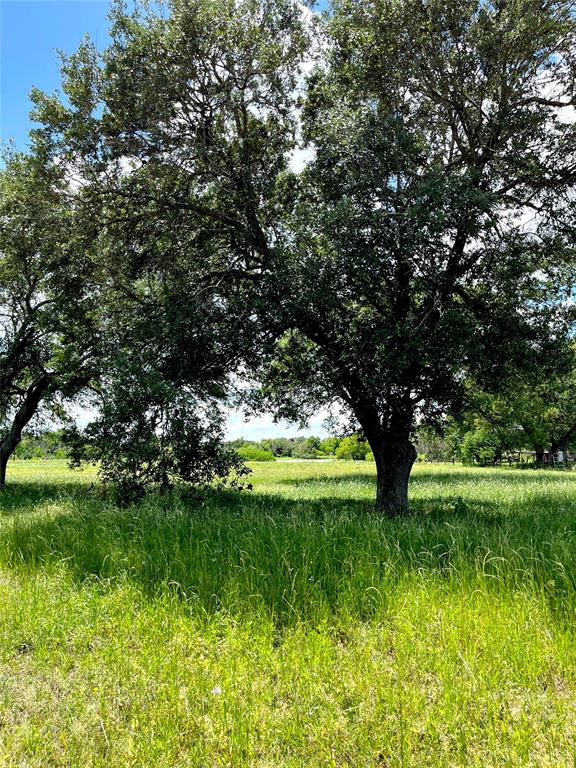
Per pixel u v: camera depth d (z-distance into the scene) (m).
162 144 11.88
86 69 11.89
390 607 5.48
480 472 31.94
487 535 7.62
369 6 11.68
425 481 23.47
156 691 4.22
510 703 3.99
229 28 11.64
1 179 16.17
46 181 12.27
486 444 46.28
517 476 26.47
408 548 7.26
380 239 10.16
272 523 8.13
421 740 3.61
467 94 11.73
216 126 12.74
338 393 12.56
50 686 4.43
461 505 12.49
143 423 11.09
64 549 7.85
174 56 11.35
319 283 10.54
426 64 11.45
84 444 12.17
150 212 12.41
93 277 13.37
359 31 11.88
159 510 9.70
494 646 4.66
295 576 5.90
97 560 7.34
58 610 5.76
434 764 3.32
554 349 11.42
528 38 10.49
